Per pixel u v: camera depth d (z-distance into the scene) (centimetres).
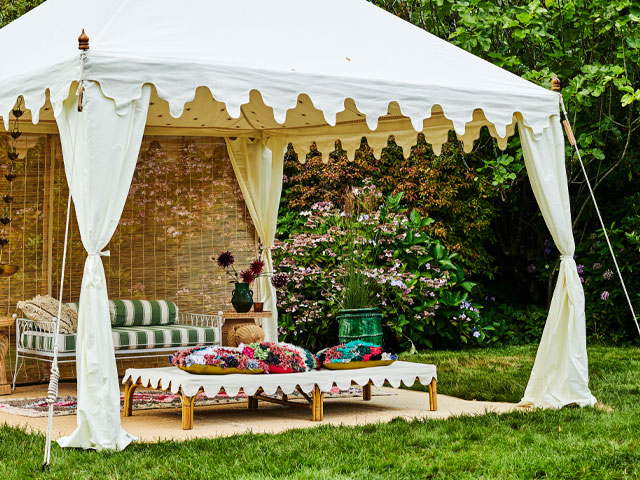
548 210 609
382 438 476
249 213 905
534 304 1133
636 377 732
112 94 472
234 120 832
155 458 430
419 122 564
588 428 503
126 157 480
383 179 1099
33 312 736
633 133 1007
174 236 871
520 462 419
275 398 619
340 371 570
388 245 1019
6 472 410
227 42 540
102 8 547
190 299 875
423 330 996
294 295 987
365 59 588
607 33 966
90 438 455
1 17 1152
